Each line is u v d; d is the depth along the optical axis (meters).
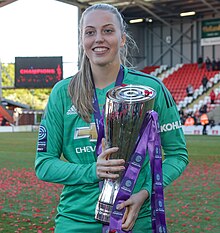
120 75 2.28
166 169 2.23
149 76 2.33
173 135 2.32
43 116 2.32
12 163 13.53
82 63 2.28
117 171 2.02
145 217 2.18
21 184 9.27
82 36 2.24
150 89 2.07
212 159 13.98
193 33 35.25
